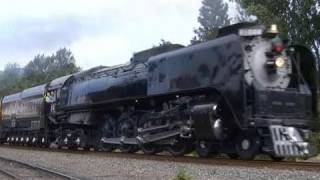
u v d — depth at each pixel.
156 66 20.28
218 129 16.80
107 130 24.50
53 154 24.78
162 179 13.55
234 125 16.94
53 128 32.12
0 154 27.30
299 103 16.89
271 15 35.25
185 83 18.53
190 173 14.32
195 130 17.56
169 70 19.48
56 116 30.58
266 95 16.23
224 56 16.91
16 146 37.84
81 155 22.97
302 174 12.91
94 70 27.95
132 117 22.33
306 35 36.09
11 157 24.17
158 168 15.90
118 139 23.05
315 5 36.00
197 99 18.14
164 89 19.64
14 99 41.00
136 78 21.94
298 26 36.28
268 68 16.66
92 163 18.81
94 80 26.11
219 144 17.75
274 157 17.30
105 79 24.80
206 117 16.92
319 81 17.45
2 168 18.02
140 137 20.78
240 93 16.19
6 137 43.25
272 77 16.69
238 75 16.31
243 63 16.25
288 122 16.34
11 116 41.00
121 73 23.41
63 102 29.45
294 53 17.55
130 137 22.27
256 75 16.39
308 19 36.12
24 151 28.86
